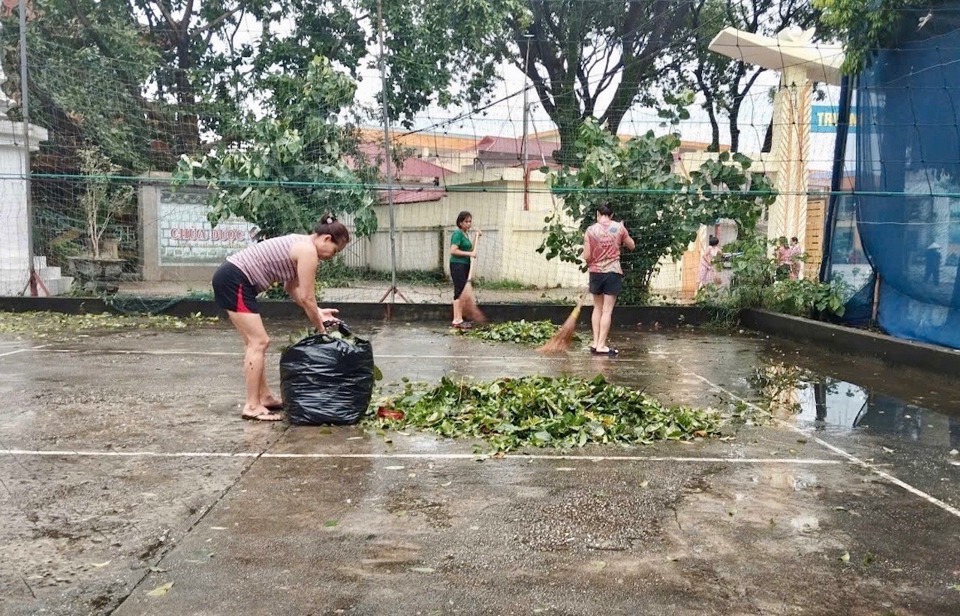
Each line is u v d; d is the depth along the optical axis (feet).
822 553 11.82
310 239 19.47
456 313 39.55
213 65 66.44
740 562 11.44
